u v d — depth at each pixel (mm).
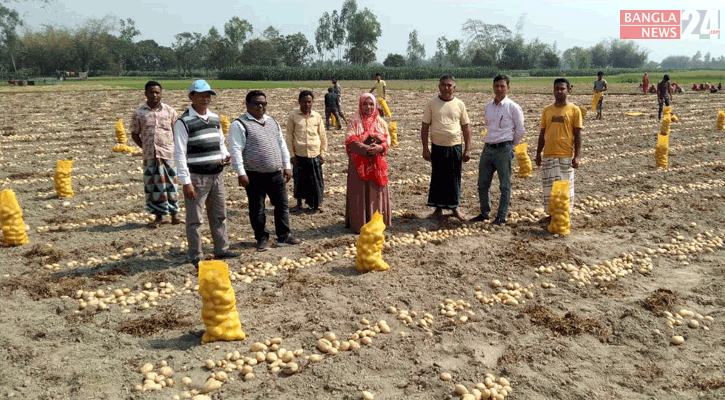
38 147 14688
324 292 5512
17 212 7027
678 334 4648
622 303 5230
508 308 5191
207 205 6375
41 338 4609
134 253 6773
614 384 3955
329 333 4594
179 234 7582
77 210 8812
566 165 7832
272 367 4141
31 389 3834
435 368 4137
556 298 5406
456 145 7711
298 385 3932
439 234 7410
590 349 4438
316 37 128375
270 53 115188
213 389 3861
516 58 122562
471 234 7445
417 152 14078
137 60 123812
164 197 7840
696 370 4105
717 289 5504
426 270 6113
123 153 13977
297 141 8336
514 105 7469
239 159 6320
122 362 4211
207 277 4465
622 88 39594
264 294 5496
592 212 8406
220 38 113000
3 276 6004
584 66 160875
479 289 5590
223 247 6539
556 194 7254
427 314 4988
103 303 5262
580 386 3918
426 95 34875
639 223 7773
